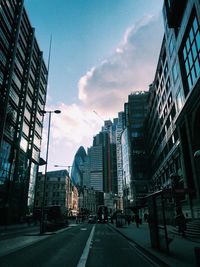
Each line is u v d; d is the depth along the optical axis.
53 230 29.38
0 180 44.56
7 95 46.72
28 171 60.78
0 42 46.09
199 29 25.44
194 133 27.55
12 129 51.19
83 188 161.62
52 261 9.45
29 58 61.84
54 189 97.06
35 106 67.38
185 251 10.92
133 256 10.73
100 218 60.66
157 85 58.00
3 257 10.43
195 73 27.72
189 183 30.89
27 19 61.34
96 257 10.45
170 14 31.86
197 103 26.00
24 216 55.59
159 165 60.69
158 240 11.69
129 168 96.38
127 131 105.44
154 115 64.94
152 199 12.42
